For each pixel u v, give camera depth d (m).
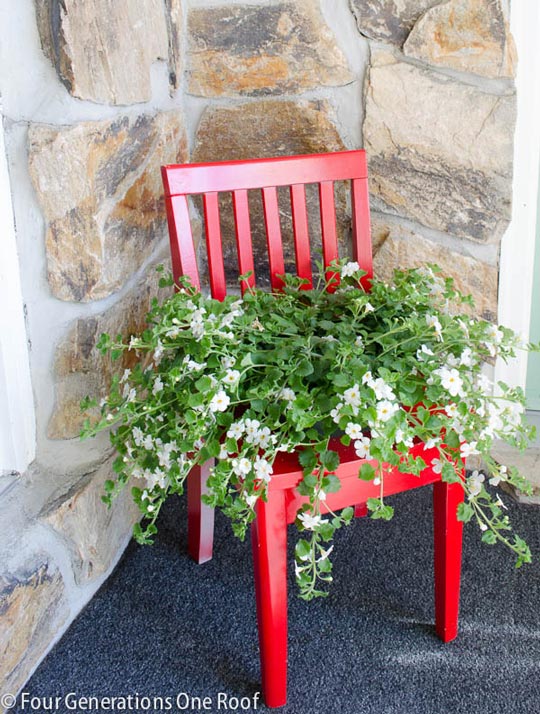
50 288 1.38
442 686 1.30
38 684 1.32
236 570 1.60
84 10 1.31
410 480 1.25
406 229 1.81
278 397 1.11
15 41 1.24
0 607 1.20
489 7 1.60
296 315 1.30
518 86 1.68
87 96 1.34
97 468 1.50
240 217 1.46
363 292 1.37
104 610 1.49
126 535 1.67
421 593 1.52
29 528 1.30
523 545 1.18
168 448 1.14
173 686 1.32
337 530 1.72
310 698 1.29
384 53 1.70
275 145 1.83
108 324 1.49
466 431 1.12
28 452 1.38
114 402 1.24
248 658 1.38
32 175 1.29
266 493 1.14
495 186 1.71
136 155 1.55
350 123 1.77
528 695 1.28
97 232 1.40
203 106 1.84
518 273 1.83
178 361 1.17
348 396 1.05
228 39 1.76
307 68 1.74
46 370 1.41
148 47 1.58
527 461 1.90
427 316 1.18
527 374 2.01
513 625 1.43
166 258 1.78
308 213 1.87
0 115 1.23
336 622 1.45
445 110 1.69
